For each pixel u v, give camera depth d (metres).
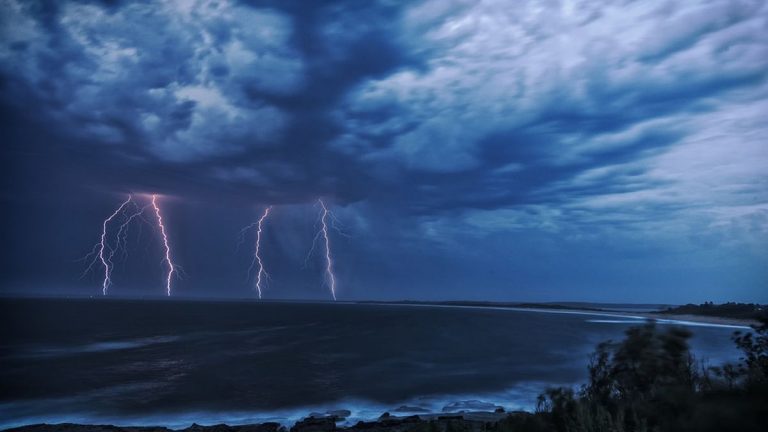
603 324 108.00
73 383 31.28
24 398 26.61
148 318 121.62
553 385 29.11
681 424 5.27
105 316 130.50
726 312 131.75
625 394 7.23
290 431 18.23
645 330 7.26
